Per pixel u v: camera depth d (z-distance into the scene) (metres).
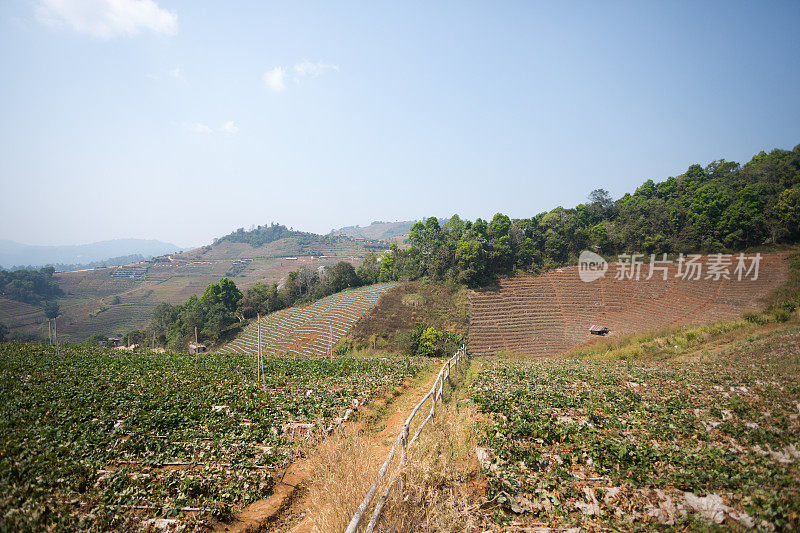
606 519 7.18
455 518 6.82
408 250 97.00
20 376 22.19
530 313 64.50
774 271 57.72
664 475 8.45
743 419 11.95
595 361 34.03
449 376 23.55
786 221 62.88
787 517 6.45
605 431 11.59
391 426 14.98
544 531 6.87
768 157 92.50
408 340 54.16
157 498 8.21
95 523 6.95
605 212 94.50
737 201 70.25
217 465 10.17
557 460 9.62
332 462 8.11
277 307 92.12
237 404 16.52
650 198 95.06
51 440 11.15
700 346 34.88
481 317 64.00
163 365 30.64
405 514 6.60
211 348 74.19
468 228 94.19
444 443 9.66
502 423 12.39
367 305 71.50
